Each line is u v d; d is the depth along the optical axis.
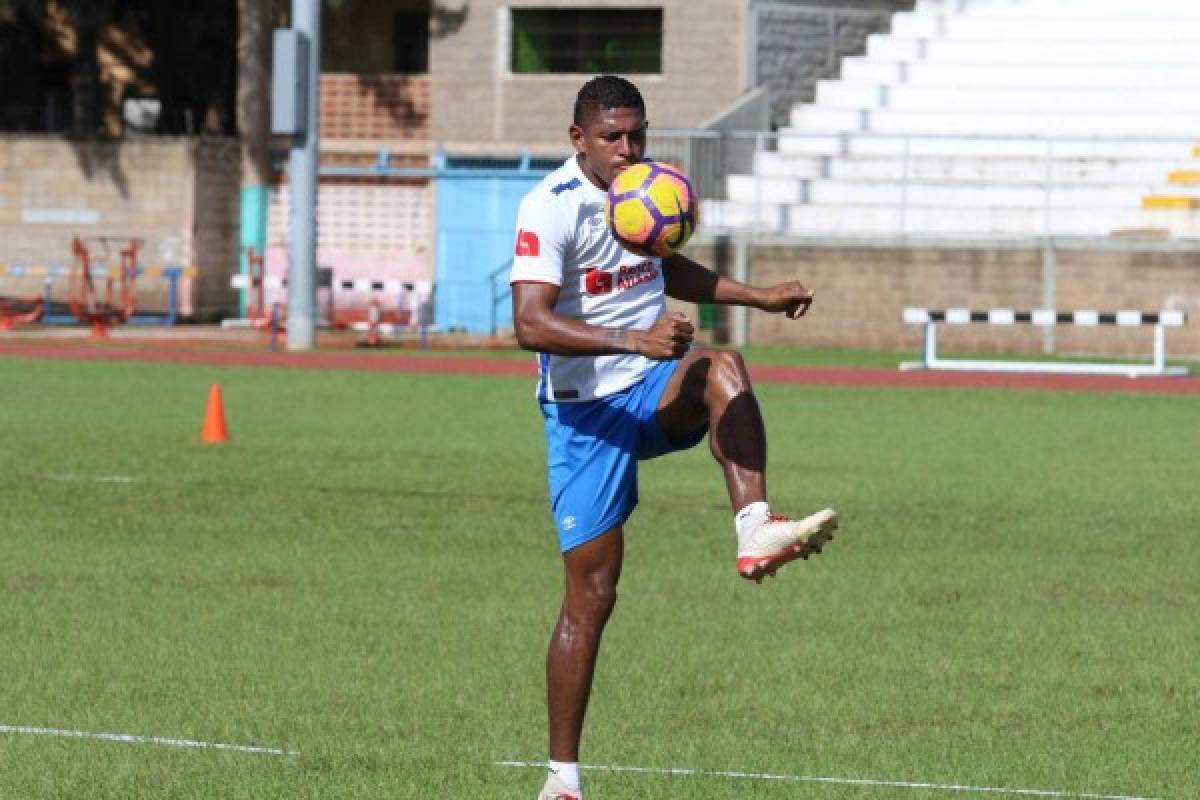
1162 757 23.83
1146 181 115.75
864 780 22.62
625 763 23.47
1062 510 46.28
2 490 47.84
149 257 126.06
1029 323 96.31
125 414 67.12
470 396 75.81
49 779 22.39
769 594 35.25
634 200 19.94
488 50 130.12
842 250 108.25
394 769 22.98
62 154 126.50
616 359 20.45
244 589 35.16
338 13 133.88
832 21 130.12
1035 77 123.75
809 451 58.22
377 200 126.31
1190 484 51.41
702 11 128.38
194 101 141.75
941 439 62.09
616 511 20.58
